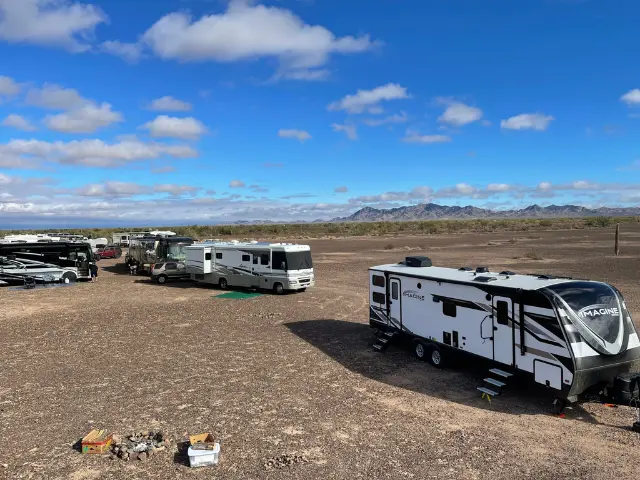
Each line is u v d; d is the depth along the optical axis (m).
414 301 12.43
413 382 10.66
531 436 7.86
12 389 10.38
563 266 31.08
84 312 19.64
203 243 28.91
